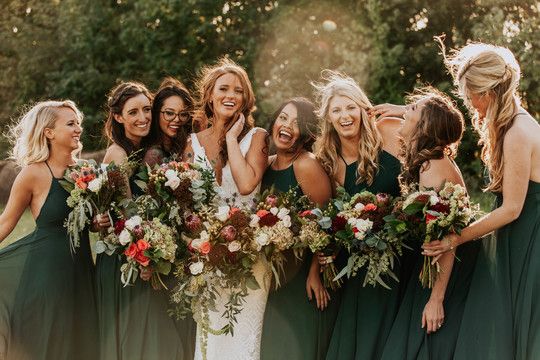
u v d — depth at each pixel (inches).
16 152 187.8
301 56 612.1
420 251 177.0
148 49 666.8
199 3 652.1
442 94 182.1
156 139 202.5
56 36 705.0
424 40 595.5
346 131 179.5
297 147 184.5
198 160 187.8
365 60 579.5
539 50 527.5
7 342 183.2
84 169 179.5
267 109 604.7
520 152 161.0
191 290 175.0
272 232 172.4
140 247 170.2
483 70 163.8
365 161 180.4
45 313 181.8
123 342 183.0
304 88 605.0
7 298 183.5
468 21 582.9
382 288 179.3
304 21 616.4
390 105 188.4
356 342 179.6
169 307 186.7
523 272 162.4
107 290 185.3
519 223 163.9
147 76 665.6
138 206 176.9
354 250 175.5
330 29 603.2
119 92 199.5
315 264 183.3
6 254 183.9
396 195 181.6
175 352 184.5
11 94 716.7
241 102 192.7
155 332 182.4
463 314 168.2
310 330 182.7
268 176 189.8
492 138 165.5
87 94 684.7
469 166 560.1
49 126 183.2
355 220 169.8
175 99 201.2
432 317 169.8
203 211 176.1
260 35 652.1
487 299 165.2
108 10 694.5
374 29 592.4
